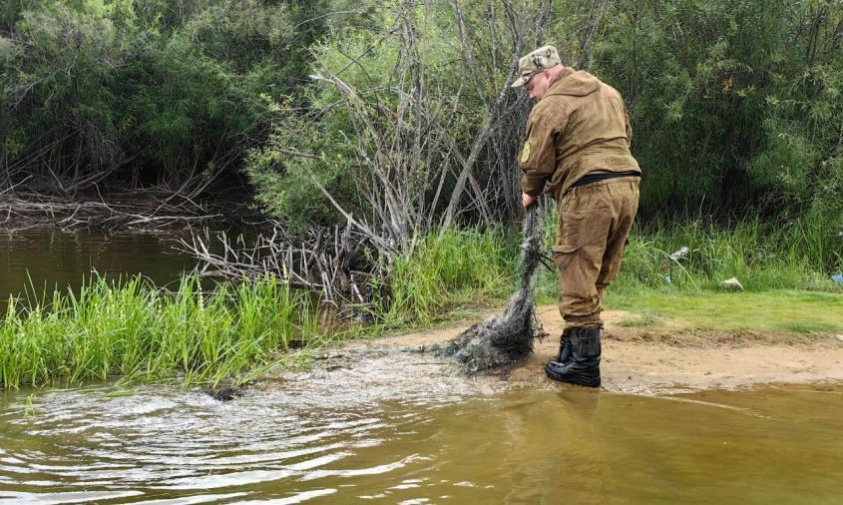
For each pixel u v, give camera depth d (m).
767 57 9.20
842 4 9.05
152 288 8.30
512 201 9.39
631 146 9.80
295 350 6.50
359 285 8.89
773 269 8.62
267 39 17.72
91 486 3.72
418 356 6.04
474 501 3.50
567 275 5.25
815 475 3.82
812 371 5.68
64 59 17.69
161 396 5.21
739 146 9.65
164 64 17.89
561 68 5.32
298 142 10.77
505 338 5.76
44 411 4.90
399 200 8.41
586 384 5.30
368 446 4.23
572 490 3.62
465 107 9.36
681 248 9.02
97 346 5.93
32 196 17.89
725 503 3.48
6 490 3.68
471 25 9.31
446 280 8.18
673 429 4.48
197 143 19.16
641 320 6.71
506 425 4.55
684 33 9.30
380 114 9.44
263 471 3.89
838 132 9.22
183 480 3.79
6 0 17.94
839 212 9.09
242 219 17.08
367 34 10.84
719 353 6.05
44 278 9.70
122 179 20.33
